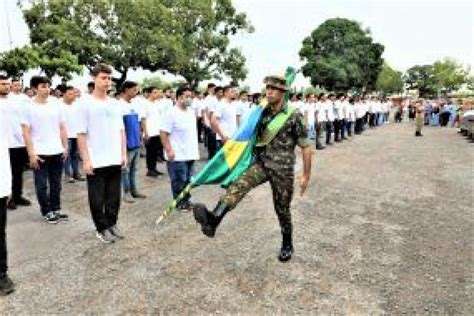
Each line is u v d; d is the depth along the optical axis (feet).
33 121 19.36
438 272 14.57
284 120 14.02
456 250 16.58
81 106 16.16
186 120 20.66
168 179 29.96
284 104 14.21
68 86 27.20
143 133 30.58
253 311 11.98
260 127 14.47
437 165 36.42
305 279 13.91
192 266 14.82
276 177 14.10
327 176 30.99
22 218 20.63
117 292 13.03
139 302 12.44
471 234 18.47
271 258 15.49
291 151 14.30
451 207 22.84
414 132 72.79
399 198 24.71
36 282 13.71
